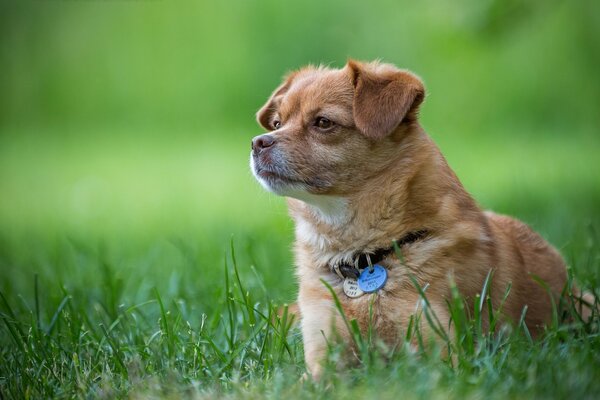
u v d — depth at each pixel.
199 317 9.84
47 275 12.48
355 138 8.46
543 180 20.09
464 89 27.25
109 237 16.83
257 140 8.69
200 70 31.95
